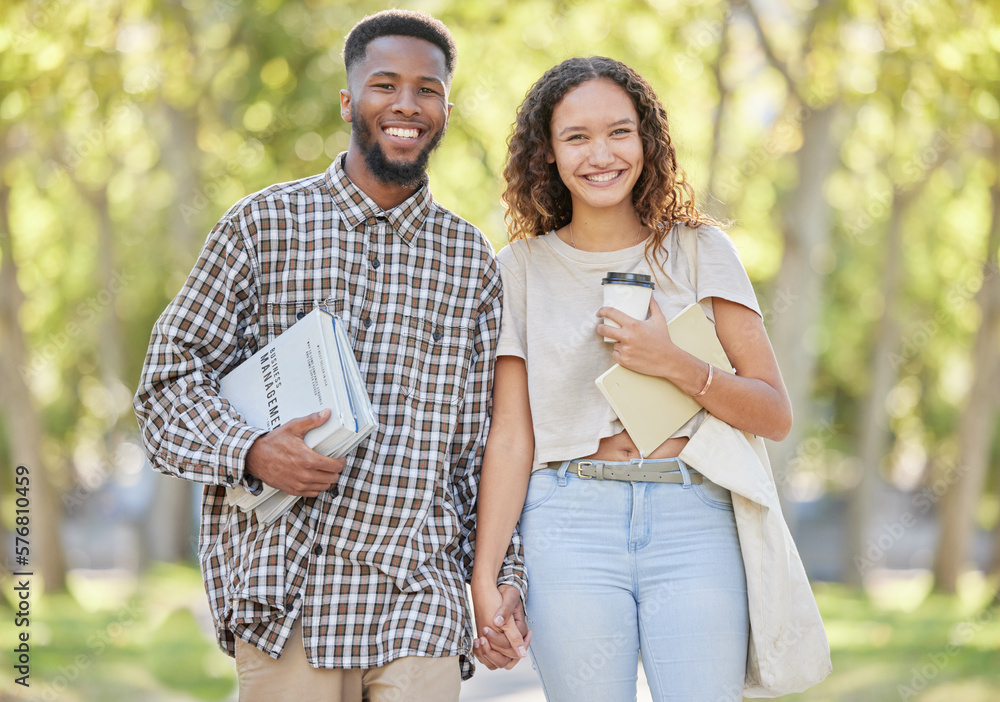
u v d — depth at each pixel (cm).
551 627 360
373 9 1457
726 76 1600
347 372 328
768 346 371
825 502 3619
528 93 391
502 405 382
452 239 373
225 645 356
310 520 345
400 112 357
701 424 364
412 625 343
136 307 2025
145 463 2384
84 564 3638
